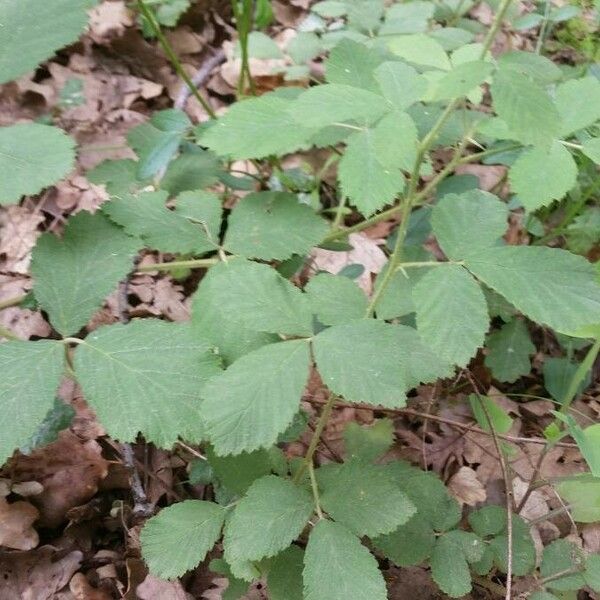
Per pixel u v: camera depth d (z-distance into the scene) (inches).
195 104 30.4
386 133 10.7
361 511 11.9
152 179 18.8
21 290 23.2
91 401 11.1
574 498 17.2
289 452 19.7
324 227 14.6
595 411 23.1
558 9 23.5
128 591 17.2
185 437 11.0
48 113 28.0
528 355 23.4
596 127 15.6
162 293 23.8
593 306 10.7
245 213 14.8
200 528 12.8
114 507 18.6
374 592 10.7
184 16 32.4
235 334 12.9
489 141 19.1
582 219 23.1
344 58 15.5
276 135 12.9
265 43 24.0
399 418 22.1
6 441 10.5
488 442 21.9
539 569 17.1
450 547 14.7
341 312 13.0
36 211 25.2
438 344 10.6
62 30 12.9
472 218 12.1
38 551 17.5
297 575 13.1
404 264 12.2
